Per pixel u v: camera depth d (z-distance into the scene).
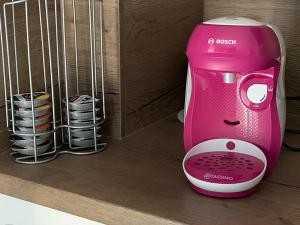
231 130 0.75
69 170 0.76
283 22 1.06
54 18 0.90
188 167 0.69
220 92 0.74
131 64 0.90
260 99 0.72
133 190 0.69
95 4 0.86
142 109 0.96
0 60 0.80
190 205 0.65
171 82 1.05
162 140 0.90
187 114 0.77
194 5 1.10
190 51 0.70
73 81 0.93
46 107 0.80
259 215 0.62
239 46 0.66
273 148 0.73
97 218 0.67
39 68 0.89
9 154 0.82
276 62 0.70
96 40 0.88
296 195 0.68
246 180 0.66
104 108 0.88
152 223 0.62
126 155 0.83
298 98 1.05
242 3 1.09
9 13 0.81
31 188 0.72
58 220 0.73
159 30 0.98
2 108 0.82
